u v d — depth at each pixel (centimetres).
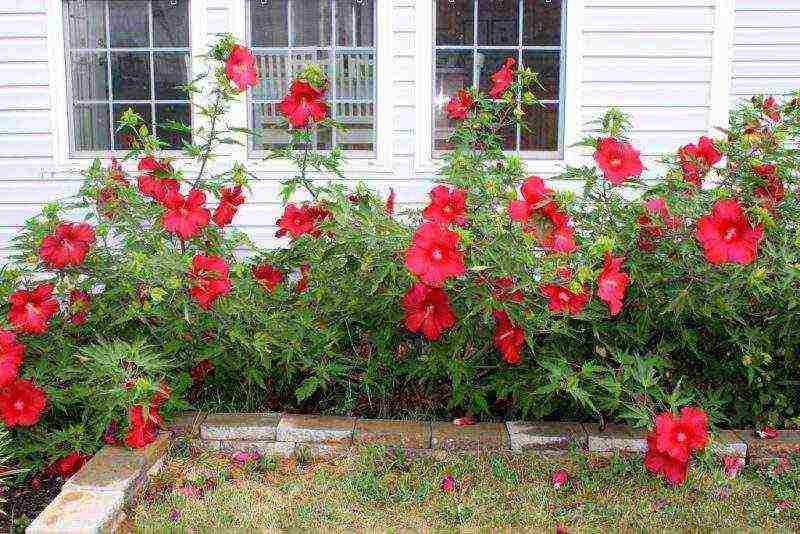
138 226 328
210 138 370
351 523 257
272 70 542
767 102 361
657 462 268
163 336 321
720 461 295
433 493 277
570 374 291
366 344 348
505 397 328
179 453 302
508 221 292
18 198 549
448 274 269
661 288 309
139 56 544
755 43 534
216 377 341
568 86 532
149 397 287
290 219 358
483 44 536
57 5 534
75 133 552
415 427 310
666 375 316
